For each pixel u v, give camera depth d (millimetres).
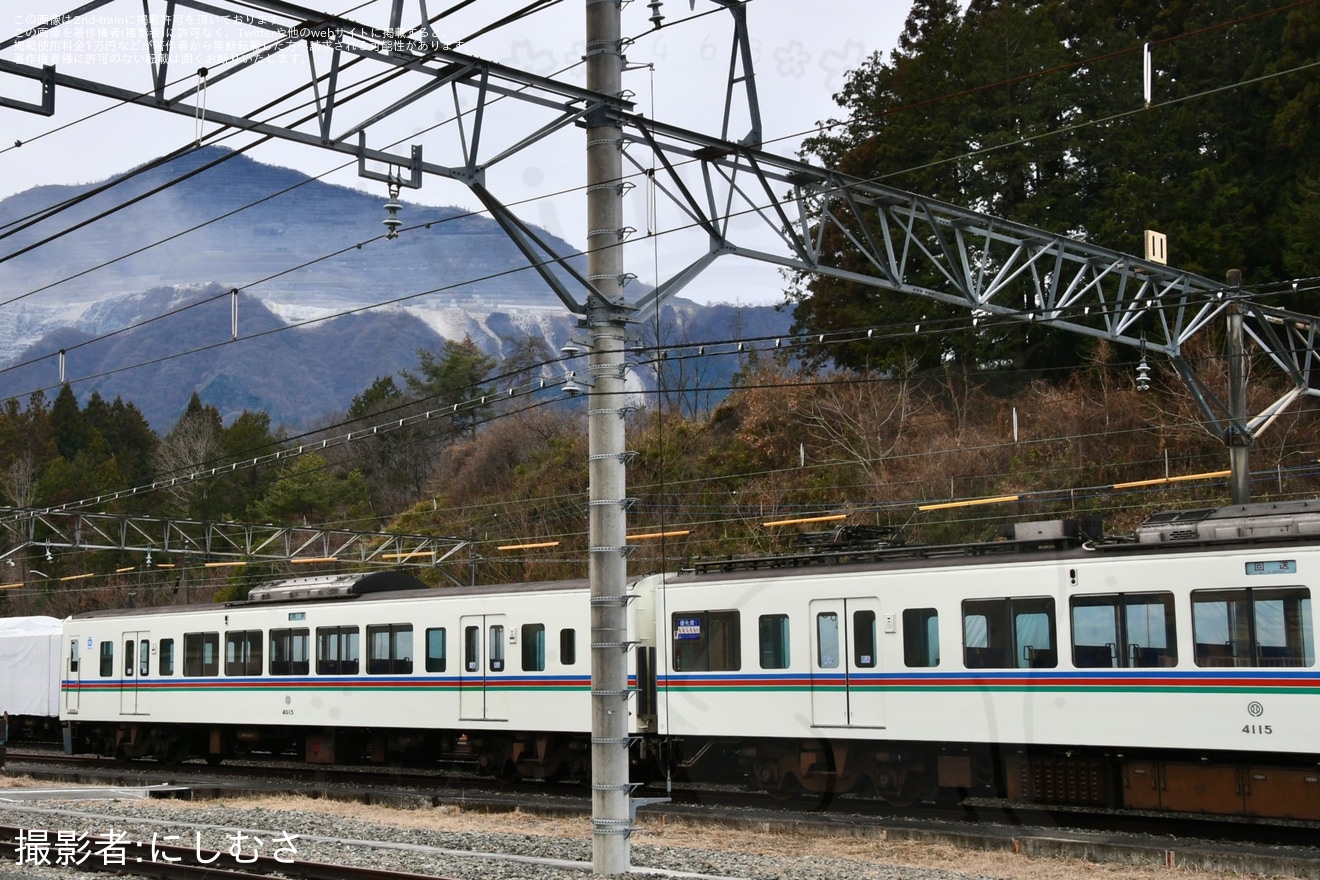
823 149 40906
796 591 17984
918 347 37844
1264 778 14422
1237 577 14414
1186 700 14609
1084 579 15539
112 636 28016
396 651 22391
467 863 13438
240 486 61562
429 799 19328
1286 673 13938
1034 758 16297
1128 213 34094
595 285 12539
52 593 57375
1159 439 31875
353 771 24109
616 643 12469
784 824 15641
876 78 40688
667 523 38344
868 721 17109
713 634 18750
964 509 33188
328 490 56156
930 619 16734
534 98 12648
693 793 19562
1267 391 31391
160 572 56281
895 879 12195
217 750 26562
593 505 12586
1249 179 34875
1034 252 18562
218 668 25438
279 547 52969
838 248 39344
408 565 34719
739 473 39156
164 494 62781
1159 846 13109
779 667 18031
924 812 17359
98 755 29344
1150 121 36000
